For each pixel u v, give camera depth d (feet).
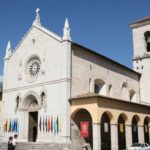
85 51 127.13
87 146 109.09
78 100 109.91
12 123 130.93
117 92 147.33
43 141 115.24
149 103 164.45
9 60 142.00
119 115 115.55
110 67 144.46
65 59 115.03
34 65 129.49
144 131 136.46
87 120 119.75
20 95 130.93
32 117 127.34
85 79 124.16
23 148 105.81
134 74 167.53
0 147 108.37
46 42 125.39
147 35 180.14
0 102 146.51
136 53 178.91
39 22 133.80
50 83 118.73
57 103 113.91
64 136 107.96
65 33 118.42
